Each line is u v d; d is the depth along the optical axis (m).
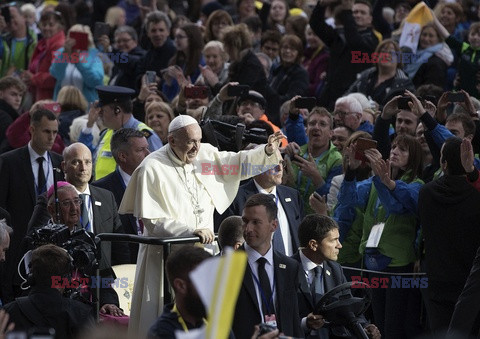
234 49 46.75
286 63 48.69
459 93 34.88
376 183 31.81
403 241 32.28
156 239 25.72
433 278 30.03
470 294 26.86
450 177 29.88
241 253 14.99
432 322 30.27
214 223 31.16
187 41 48.03
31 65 53.78
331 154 35.88
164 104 39.34
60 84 49.91
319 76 51.72
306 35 53.06
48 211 30.23
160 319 21.02
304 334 26.09
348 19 47.59
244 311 25.00
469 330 26.59
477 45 45.03
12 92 45.16
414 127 36.25
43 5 66.75
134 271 30.91
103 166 37.59
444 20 52.44
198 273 15.19
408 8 54.69
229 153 28.62
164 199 27.44
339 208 33.16
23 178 35.53
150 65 50.19
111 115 37.97
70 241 26.14
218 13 52.41
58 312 24.11
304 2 62.56
